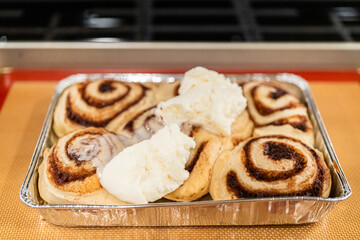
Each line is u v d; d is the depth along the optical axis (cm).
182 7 68
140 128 43
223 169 40
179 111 43
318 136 44
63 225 39
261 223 39
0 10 66
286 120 44
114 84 47
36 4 67
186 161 40
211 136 43
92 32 63
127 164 38
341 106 51
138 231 40
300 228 40
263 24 65
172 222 39
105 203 38
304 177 38
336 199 37
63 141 42
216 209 37
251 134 44
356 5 68
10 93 52
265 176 39
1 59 61
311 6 68
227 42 62
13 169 44
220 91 44
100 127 44
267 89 47
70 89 47
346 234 39
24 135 48
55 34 63
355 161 45
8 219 40
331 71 56
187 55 62
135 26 65
